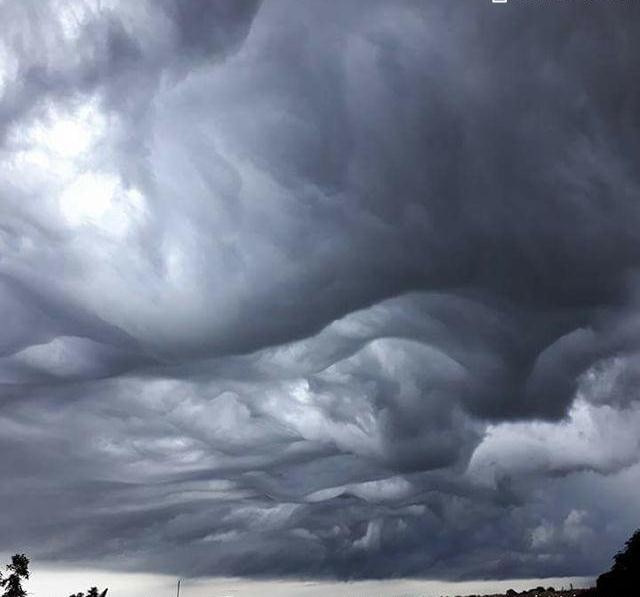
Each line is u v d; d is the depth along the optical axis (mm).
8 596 86250
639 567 54031
